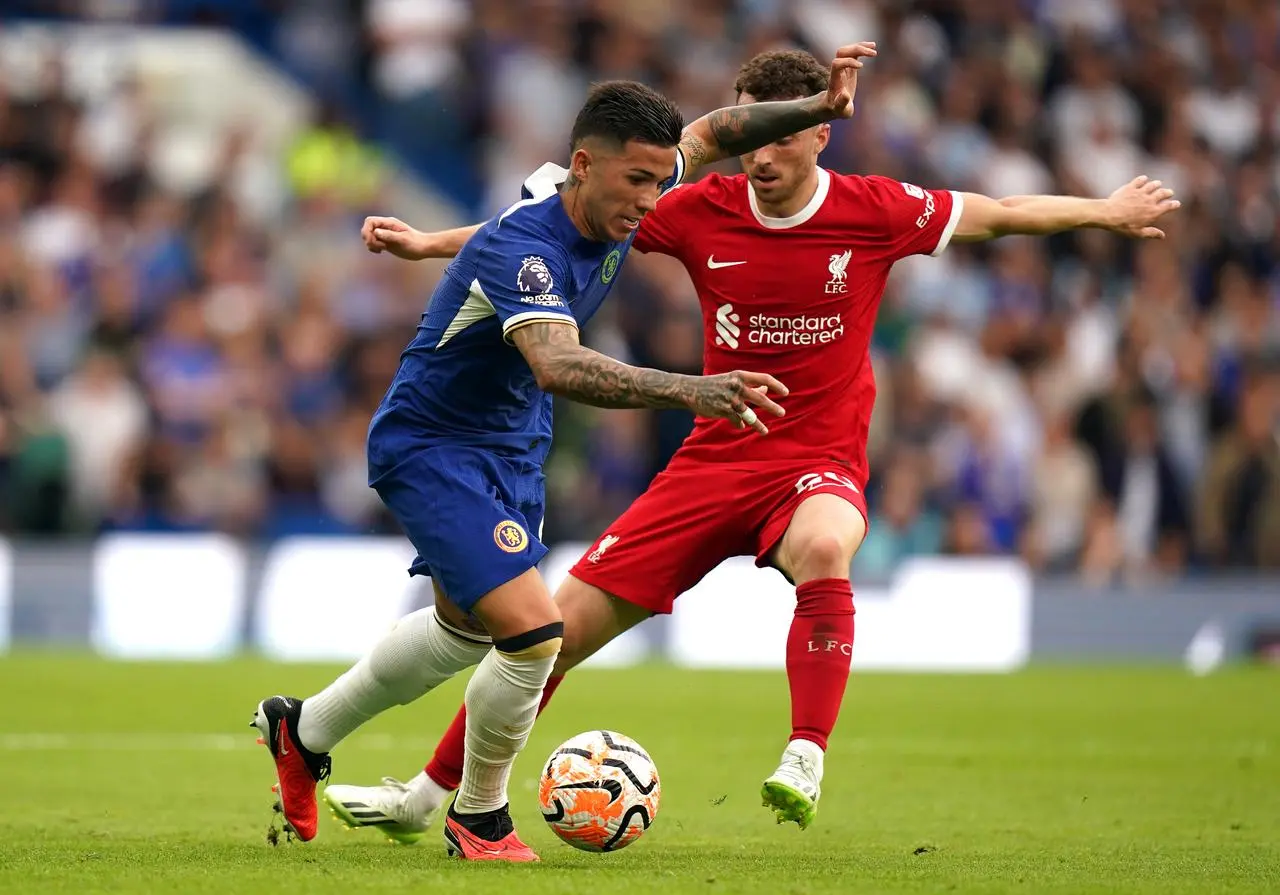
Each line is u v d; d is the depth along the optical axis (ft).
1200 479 188.44
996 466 183.83
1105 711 123.34
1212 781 88.69
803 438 68.95
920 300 204.95
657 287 176.55
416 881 51.88
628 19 232.32
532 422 61.98
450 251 67.36
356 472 175.01
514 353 59.16
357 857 59.67
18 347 173.06
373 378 182.80
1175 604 173.06
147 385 178.09
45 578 161.17
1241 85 254.88
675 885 51.78
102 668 141.90
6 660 148.05
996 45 242.17
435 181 226.99
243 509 172.35
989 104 234.58
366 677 63.05
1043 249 218.18
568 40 231.71
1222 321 212.64
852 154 215.72
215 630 161.89
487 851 59.98
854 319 69.67
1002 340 202.49
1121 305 215.51
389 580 163.73
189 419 176.76
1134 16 253.85
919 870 57.21
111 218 199.21
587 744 60.70
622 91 56.59
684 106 224.94
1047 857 61.77
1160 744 104.73
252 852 60.80
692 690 135.85
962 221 70.03
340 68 235.81
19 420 169.68
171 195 202.90
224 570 162.20
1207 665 171.01
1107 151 234.58
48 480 167.84
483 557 58.13
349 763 93.30
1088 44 244.83
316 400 182.09
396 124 229.45
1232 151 246.06
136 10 238.68
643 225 70.54
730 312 70.03
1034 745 104.12
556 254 57.31
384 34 232.94
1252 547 180.55
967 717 119.24
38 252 195.11
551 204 58.29
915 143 223.71
